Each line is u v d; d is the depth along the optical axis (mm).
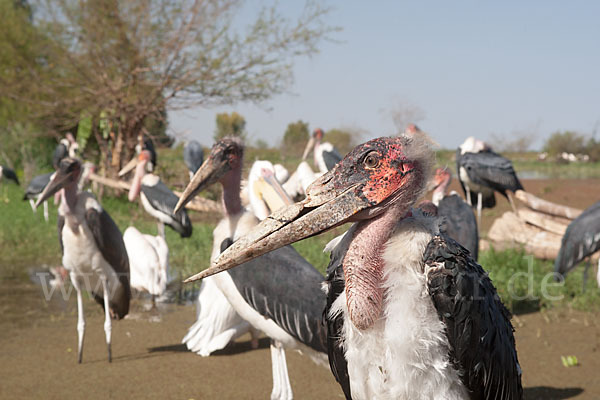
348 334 2070
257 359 4902
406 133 2068
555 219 9352
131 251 6656
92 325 5734
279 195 4629
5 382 4293
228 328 4973
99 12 14242
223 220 3965
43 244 9539
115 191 14812
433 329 1960
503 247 8461
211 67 14141
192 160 10938
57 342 5195
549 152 40875
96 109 14789
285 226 1989
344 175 2025
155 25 14352
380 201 1995
